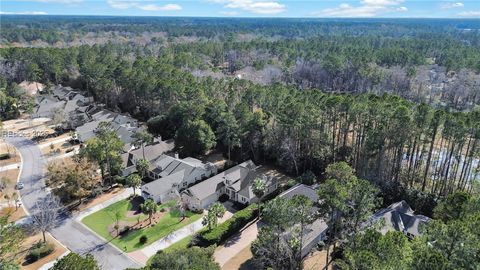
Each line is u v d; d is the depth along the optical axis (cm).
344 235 4112
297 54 17700
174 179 6575
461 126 5716
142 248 4947
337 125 8444
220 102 8494
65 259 2848
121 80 11100
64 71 14012
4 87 12169
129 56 17850
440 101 13262
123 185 6806
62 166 6431
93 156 6675
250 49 19200
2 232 3353
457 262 2883
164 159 7294
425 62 16462
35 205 6028
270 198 6288
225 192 6506
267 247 4150
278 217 3884
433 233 3144
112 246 4997
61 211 5884
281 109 7519
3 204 6059
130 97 11181
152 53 19850
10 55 14550
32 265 4566
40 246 4862
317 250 4881
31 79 13600
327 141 7238
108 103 11862
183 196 6009
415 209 5962
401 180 6625
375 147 6297
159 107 10131
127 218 5688
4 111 11031
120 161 6969
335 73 14788
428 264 2645
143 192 6359
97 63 12850
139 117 10862
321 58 16662
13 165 7650
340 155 7281
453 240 2956
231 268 4550
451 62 15025
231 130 7638
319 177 7144
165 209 5978
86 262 2842
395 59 16100
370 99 7162
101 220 5638
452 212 4056
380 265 2675
